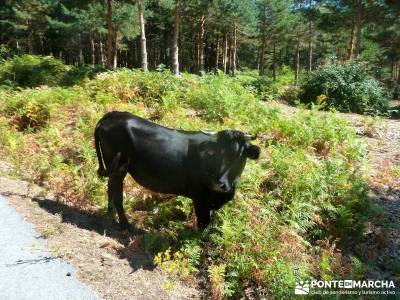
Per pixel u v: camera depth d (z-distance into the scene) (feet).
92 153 27.04
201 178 18.80
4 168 25.54
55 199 21.97
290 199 23.09
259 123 33.14
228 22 119.55
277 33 133.90
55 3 128.57
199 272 17.83
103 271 16.28
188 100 38.65
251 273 17.65
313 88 56.08
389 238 21.89
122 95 39.91
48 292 14.42
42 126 34.06
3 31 144.46
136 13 97.14
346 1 83.30
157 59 172.14
